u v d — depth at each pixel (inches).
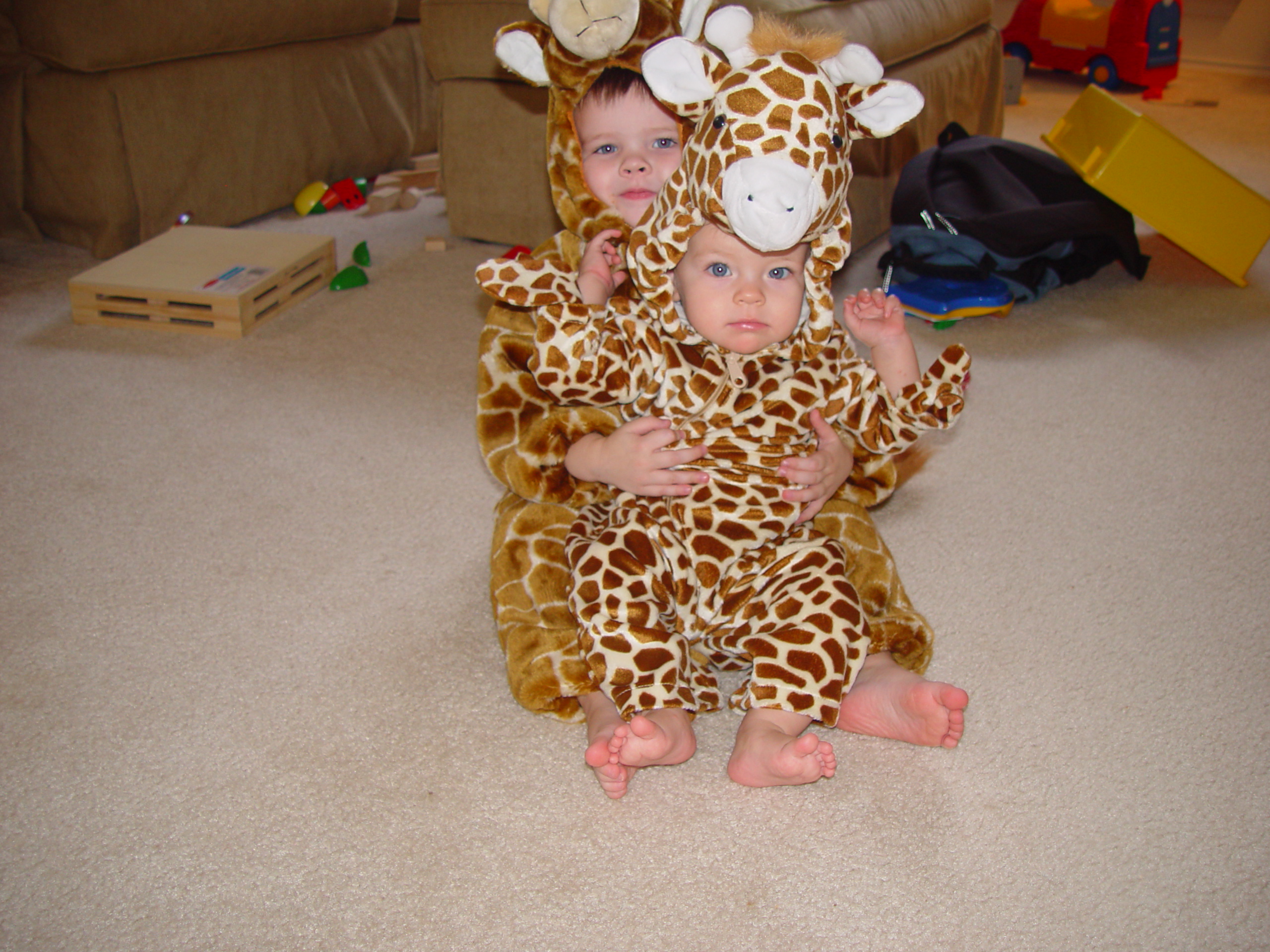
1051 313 83.0
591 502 46.1
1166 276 90.4
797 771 36.0
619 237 43.8
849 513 46.7
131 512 56.8
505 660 45.9
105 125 90.4
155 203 95.2
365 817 37.8
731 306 39.1
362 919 33.9
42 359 74.7
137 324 80.2
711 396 42.0
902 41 89.6
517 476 45.1
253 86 102.4
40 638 47.1
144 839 36.9
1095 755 40.5
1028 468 61.1
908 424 42.3
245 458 62.3
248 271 81.8
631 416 44.2
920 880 35.2
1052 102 150.5
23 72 91.9
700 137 36.8
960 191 84.4
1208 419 66.4
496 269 40.7
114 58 89.7
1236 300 85.0
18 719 42.3
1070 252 84.8
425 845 36.7
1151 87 154.0
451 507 57.5
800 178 34.3
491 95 91.7
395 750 40.9
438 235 101.1
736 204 34.2
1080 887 35.0
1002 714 42.7
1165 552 53.2
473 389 70.9
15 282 88.4
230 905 34.4
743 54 37.2
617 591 39.3
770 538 41.9
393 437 64.7
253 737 41.6
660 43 36.7
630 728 36.2
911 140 95.5
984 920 33.8
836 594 39.7
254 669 45.4
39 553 53.3
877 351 44.1
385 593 50.4
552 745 41.3
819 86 36.0
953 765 40.1
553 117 45.1
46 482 59.6
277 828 37.4
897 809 38.1
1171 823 37.4
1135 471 60.7
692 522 41.7
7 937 33.2
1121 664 45.4
